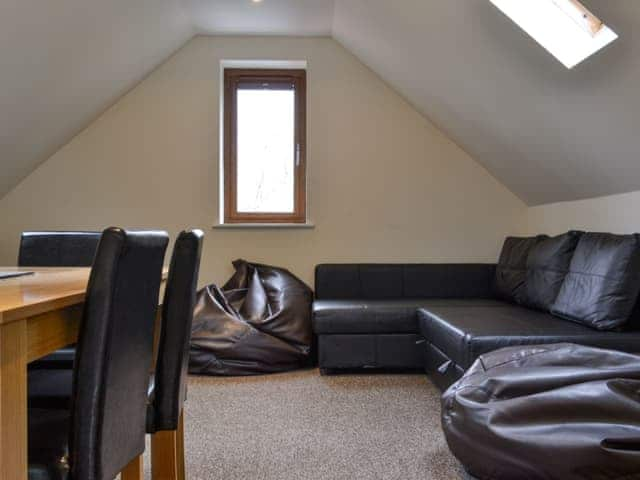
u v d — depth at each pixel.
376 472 1.78
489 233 3.75
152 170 3.63
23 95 2.73
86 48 2.76
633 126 2.13
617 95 2.03
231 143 3.75
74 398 0.93
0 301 0.95
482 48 2.42
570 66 2.05
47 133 3.27
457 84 2.91
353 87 3.71
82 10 2.47
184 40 3.56
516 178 3.46
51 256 2.17
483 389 1.70
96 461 0.93
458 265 3.62
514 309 2.84
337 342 3.00
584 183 2.86
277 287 3.37
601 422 1.42
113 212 3.61
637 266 2.14
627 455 1.33
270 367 3.05
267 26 3.48
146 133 3.62
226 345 3.00
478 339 2.10
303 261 3.69
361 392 2.69
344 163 3.71
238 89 3.77
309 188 3.70
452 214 3.75
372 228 3.72
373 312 3.00
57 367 1.68
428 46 2.75
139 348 1.08
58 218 3.59
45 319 1.03
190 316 1.34
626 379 1.53
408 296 3.57
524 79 2.40
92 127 3.61
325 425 2.21
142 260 1.03
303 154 3.78
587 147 2.52
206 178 3.65
